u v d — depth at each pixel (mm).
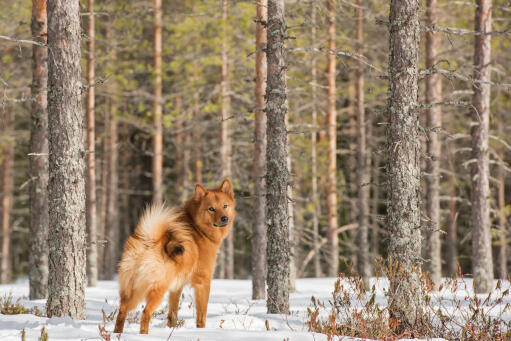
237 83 20797
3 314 8336
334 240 22406
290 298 13523
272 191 9500
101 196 31219
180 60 22328
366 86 20969
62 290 7926
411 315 7453
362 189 18391
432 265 16859
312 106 21797
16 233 38781
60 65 8078
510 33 11102
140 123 23562
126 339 5934
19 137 23156
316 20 19469
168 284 6875
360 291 7438
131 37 21016
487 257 15031
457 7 18828
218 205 8055
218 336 6324
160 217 6949
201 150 27562
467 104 7746
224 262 27953
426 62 17031
